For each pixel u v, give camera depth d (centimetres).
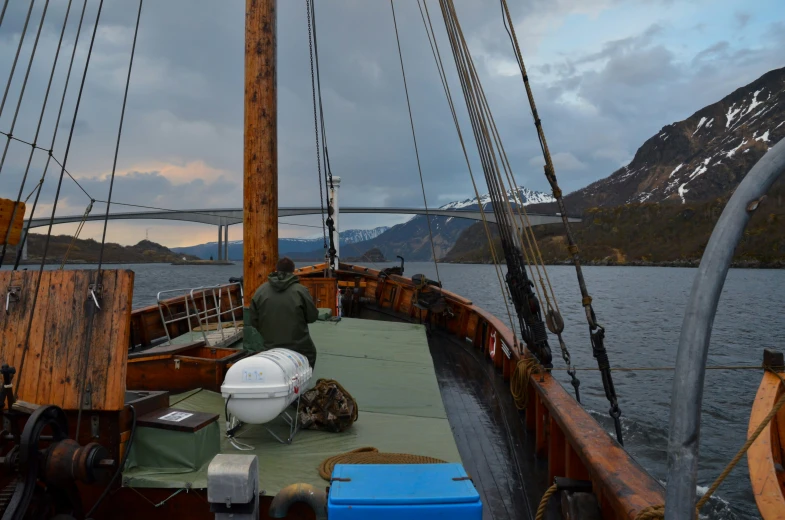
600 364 374
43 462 280
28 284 347
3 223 332
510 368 664
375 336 820
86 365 335
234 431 428
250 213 652
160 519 329
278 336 481
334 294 1041
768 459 280
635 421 1327
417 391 562
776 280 9500
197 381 518
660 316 4081
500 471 432
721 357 2344
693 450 130
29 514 280
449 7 511
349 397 453
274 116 661
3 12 366
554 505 362
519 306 525
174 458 341
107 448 334
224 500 247
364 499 210
